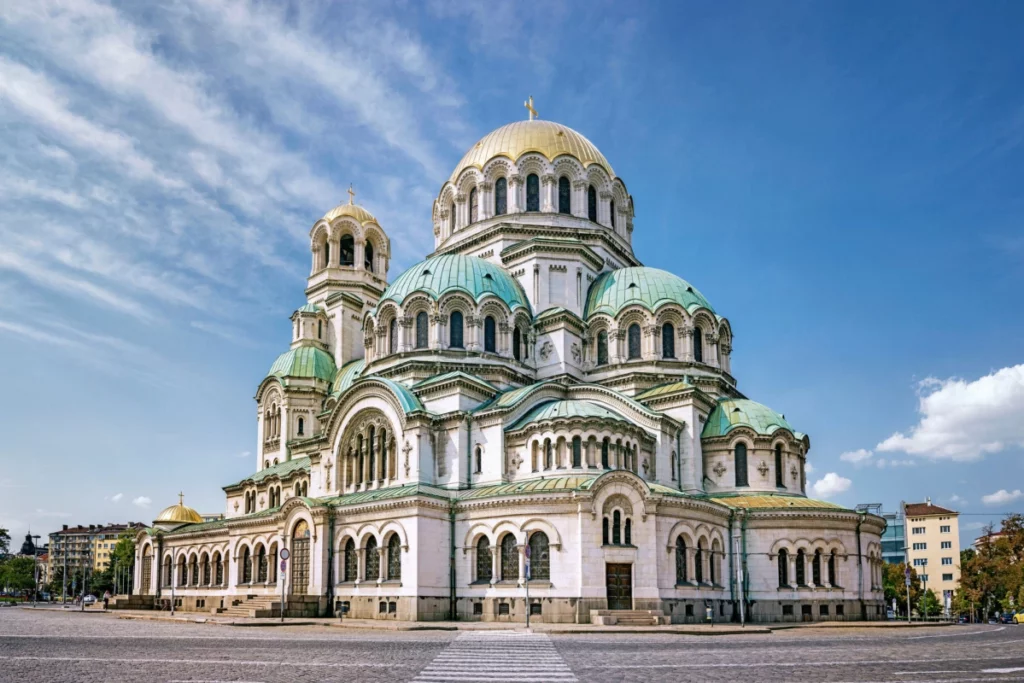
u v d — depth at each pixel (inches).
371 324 3260.3
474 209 3641.7
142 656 1296.8
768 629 2150.6
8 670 1083.9
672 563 2438.5
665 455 2842.0
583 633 1975.9
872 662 1262.3
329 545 2719.0
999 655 1418.6
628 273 3368.6
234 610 2770.7
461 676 1037.2
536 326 3225.9
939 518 7199.8
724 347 3383.4
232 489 3924.7
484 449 2706.7
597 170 3654.0
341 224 4343.0
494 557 2442.2
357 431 2938.0
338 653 1365.7
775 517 2746.1
